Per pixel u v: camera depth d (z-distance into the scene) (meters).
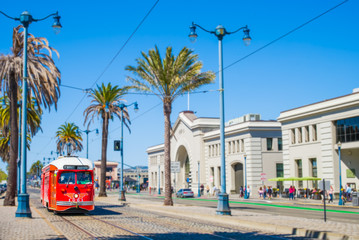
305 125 47.22
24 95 21.70
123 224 19.42
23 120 21.70
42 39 32.66
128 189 113.19
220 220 21.09
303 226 16.78
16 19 21.70
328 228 16.09
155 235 15.34
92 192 24.92
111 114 49.31
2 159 61.09
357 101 39.03
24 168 21.88
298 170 49.06
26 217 21.69
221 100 23.30
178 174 82.75
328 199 42.06
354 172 41.25
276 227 16.92
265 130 58.94
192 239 14.33
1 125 49.38
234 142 63.31
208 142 70.44
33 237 14.05
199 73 33.47
